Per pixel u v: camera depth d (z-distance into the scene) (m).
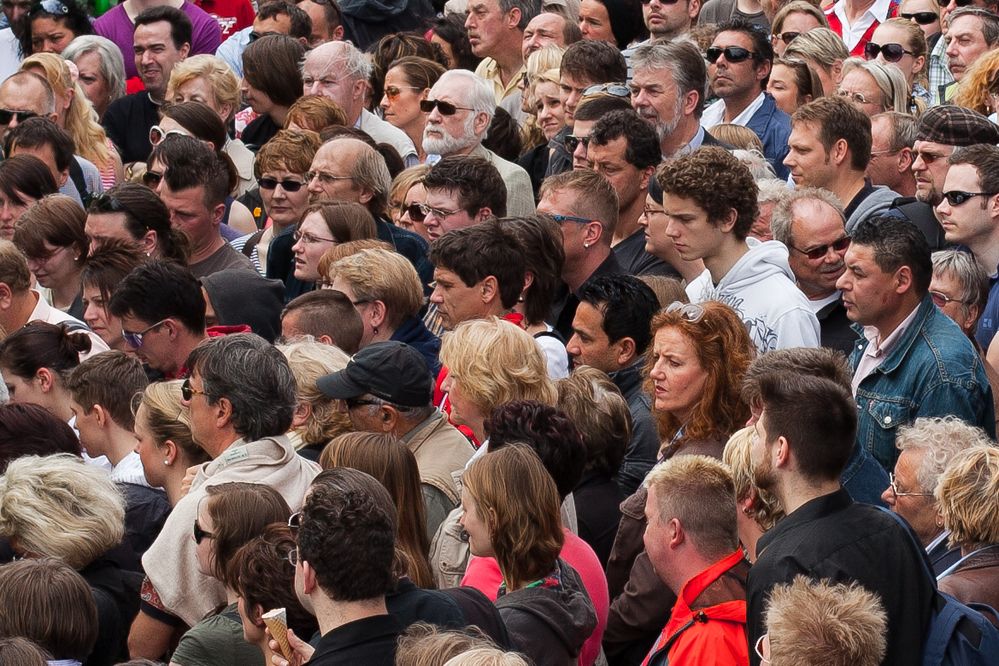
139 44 42.91
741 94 36.62
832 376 16.72
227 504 16.78
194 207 30.09
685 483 16.27
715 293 23.69
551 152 35.50
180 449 20.42
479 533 16.06
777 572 14.55
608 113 28.75
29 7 46.66
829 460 14.97
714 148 23.64
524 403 17.44
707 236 23.25
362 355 20.33
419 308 25.61
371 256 24.94
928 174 27.70
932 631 14.48
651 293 22.66
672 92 31.33
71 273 29.45
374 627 14.04
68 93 37.94
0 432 20.28
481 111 33.81
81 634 15.84
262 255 33.19
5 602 15.58
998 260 25.31
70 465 18.31
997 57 32.88
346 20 48.19
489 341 19.44
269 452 18.83
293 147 31.98
